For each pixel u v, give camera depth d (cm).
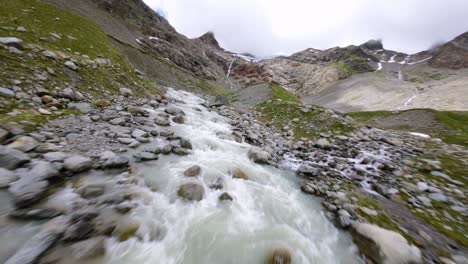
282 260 460
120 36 8962
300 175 923
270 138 1448
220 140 1152
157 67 5750
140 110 1246
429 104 11731
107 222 446
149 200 555
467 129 2755
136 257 407
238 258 458
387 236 520
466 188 877
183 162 805
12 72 947
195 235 493
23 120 724
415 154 1312
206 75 13650
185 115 1533
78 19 2372
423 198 789
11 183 450
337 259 489
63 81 1173
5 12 1488
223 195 645
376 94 15488
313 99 19025
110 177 600
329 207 682
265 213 624
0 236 355
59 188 498
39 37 1449
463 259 495
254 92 3878
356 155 1259
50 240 373
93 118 962
